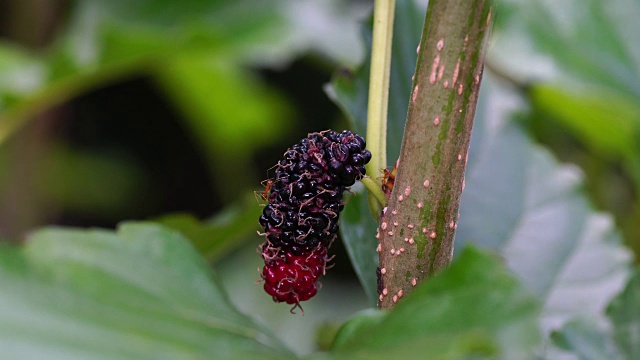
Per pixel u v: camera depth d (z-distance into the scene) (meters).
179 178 0.91
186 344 0.32
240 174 0.80
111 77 0.56
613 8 0.56
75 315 0.32
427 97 0.35
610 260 0.43
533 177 0.44
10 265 0.33
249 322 0.34
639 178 0.55
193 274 0.35
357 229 0.39
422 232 0.35
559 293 0.43
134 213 0.90
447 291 0.32
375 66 0.36
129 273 0.34
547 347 0.38
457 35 0.35
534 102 0.59
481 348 0.31
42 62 0.60
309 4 0.67
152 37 0.52
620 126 0.55
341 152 0.36
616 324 0.38
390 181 0.36
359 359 0.32
